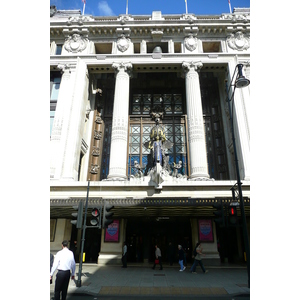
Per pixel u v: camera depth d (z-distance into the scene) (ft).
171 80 87.81
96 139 79.56
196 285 33.09
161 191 56.54
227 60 72.13
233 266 53.47
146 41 76.38
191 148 63.00
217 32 77.05
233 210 34.55
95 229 64.08
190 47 74.18
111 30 76.79
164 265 54.08
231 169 73.41
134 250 63.00
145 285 32.99
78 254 61.62
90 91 80.53
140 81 87.51
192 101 67.41
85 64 72.84
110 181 57.72
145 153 78.43
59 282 21.83
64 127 65.31
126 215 57.88
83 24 76.64
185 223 64.90
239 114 65.62
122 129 64.69
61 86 70.23
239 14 79.20
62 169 61.11
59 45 78.64
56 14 85.51
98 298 27.37
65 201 49.83
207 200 48.37
